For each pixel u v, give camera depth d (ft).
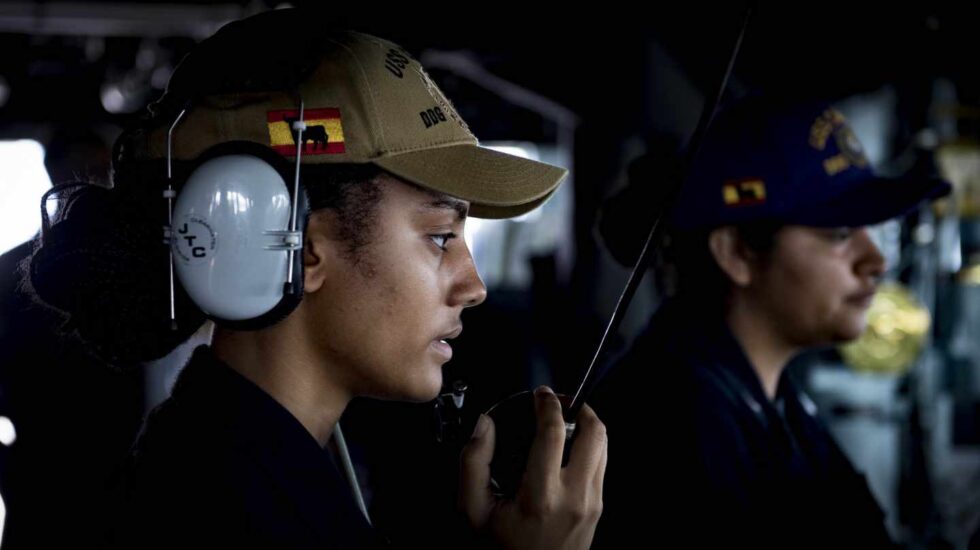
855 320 5.86
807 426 6.14
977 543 5.60
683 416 5.20
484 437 3.61
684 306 5.79
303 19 3.24
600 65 21.45
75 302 3.27
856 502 6.06
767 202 5.75
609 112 21.79
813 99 6.08
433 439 4.29
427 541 4.09
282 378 3.30
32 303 3.80
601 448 3.58
